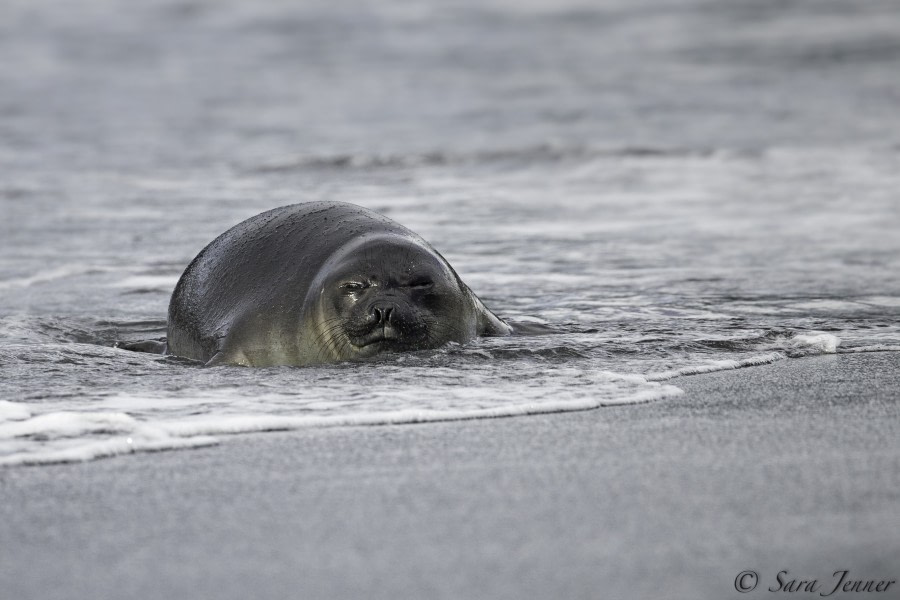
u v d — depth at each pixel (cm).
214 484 1631
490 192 5506
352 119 8269
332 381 2300
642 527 1399
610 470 1644
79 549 1382
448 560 1316
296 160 6562
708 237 4312
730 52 10962
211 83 10188
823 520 1405
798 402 2069
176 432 1920
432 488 1584
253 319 2561
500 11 13988
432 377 2314
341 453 1784
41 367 2434
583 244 4188
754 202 5100
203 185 5778
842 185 5422
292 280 2583
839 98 8388
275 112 8694
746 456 1697
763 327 2827
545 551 1332
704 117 7806
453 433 1898
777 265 3762
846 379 2269
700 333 2759
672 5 14238
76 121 8362
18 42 12494
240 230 2842
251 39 12594
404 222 4666
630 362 2467
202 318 2700
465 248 4116
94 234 4481
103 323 3109
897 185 5372
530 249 4094
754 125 7419
